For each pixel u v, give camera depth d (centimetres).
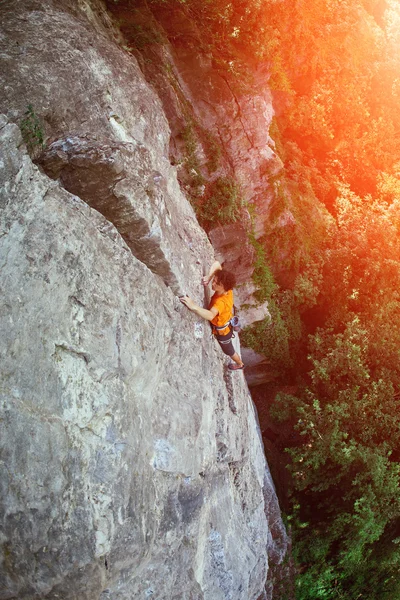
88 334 489
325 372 1212
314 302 1301
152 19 1023
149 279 592
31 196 477
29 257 460
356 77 1488
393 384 1236
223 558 737
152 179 609
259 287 1198
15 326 441
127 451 507
